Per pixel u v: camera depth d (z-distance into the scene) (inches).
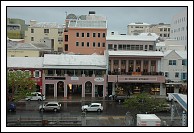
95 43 2898.6
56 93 2058.3
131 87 2116.1
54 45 3171.8
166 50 2464.3
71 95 2103.8
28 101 1868.8
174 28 3580.2
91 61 2153.1
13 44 2578.7
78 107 1700.3
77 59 2167.8
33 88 1720.0
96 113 1534.2
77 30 2901.1
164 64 2162.9
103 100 1939.0
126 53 2137.1
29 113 1513.3
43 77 2049.7
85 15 3435.0
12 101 1635.1
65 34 2920.8
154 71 2160.4
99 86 2106.3
